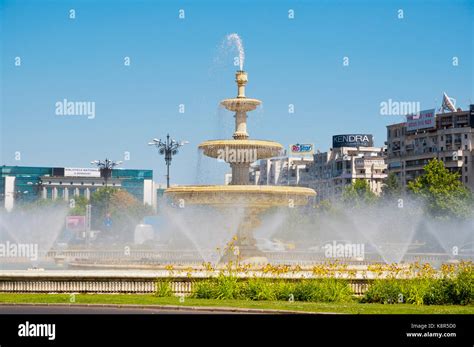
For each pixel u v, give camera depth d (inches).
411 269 1854.1
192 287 1828.2
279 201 2385.6
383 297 1680.6
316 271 1824.6
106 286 1862.7
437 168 5999.0
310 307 1551.4
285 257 3243.1
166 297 1765.5
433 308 1544.0
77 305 1638.8
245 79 2508.6
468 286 1659.7
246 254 2432.3
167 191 2452.0
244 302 1658.5
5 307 1630.2
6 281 1886.1
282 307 1549.0
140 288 1850.4
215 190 2358.5
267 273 1861.5
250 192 2345.0
